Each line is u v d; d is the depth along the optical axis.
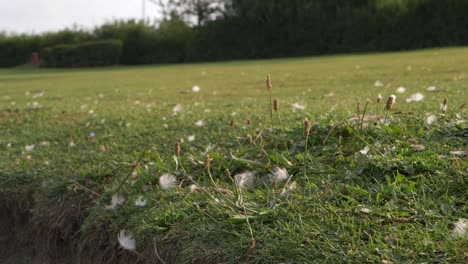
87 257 1.26
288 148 1.32
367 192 1.05
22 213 1.47
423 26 11.55
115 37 15.15
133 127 1.88
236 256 0.97
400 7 11.78
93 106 2.82
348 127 1.30
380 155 1.18
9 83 7.19
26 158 1.65
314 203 1.05
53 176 1.47
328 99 2.46
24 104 3.26
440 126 1.28
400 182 1.08
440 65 4.85
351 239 0.94
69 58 14.34
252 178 1.20
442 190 1.04
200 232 1.04
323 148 1.26
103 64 14.38
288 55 13.23
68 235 1.34
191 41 14.26
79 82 6.57
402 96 2.28
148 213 1.16
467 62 4.96
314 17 12.85
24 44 15.43
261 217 1.02
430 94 2.24
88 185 1.38
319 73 5.20
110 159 1.50
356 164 1.16
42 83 6.76
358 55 10.41
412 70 4.50
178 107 2.07
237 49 13.79
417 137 1.26
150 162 1.41
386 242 0.93
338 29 12.55
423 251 0.90
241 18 13.68
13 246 1.46
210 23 14.41
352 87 3.33
